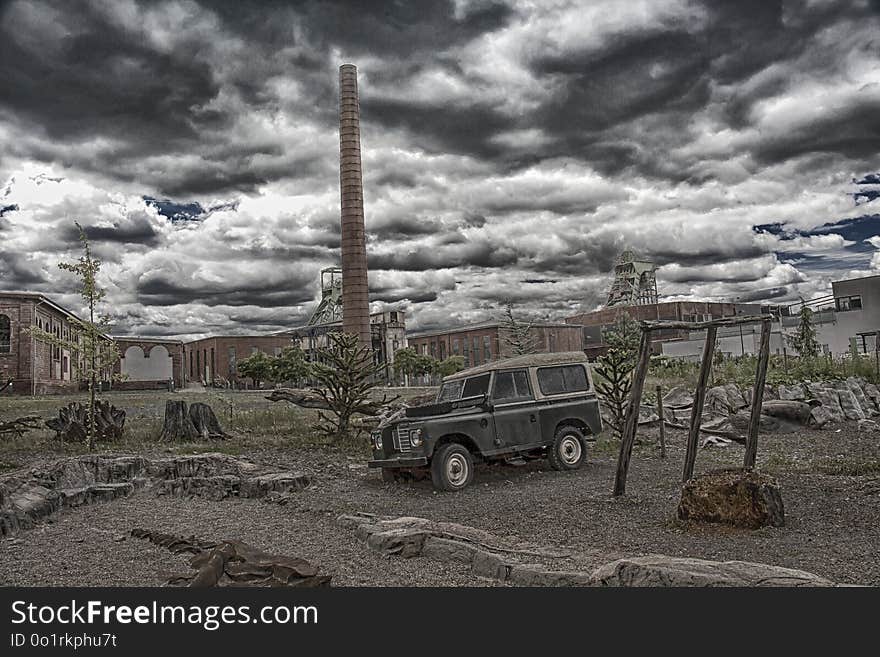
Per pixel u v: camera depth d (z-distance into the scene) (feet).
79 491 32.96
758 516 23.09
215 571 18.98
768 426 54.29
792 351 154.71
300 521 27.94
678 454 45.14
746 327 168.76
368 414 56.18
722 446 48.06
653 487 32.55
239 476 37.58
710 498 24.06
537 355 40.91
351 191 136.67
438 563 20.39
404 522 23.95
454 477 34.86
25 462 44.68
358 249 135.85
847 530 22.72
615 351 51.78
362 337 133.80
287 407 74.90
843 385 65.82
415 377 203.10
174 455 47.14
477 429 36.32
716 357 89.35
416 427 34.81
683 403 60.95
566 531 24.31
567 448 39.65
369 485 37.11
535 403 38.99
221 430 55.98
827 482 31.63
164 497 34.81
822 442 48.62
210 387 250.57
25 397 110.11
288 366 170.40
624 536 23.11
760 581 15.92
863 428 54.70
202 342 299.17
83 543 24.94
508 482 36.47
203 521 28.58
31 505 29.32
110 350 52.85
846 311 159.74
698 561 17.15
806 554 19.94
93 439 51.39
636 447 48.29
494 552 20.24
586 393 41.29
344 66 138.82
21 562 22.47
